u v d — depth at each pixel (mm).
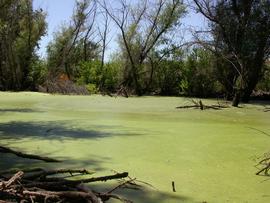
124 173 6098
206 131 12375
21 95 27203
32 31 36500
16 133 11492
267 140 10828
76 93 31000
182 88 30547
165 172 7570
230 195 6355
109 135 11328
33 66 36031
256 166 8055
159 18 32875
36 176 5590
